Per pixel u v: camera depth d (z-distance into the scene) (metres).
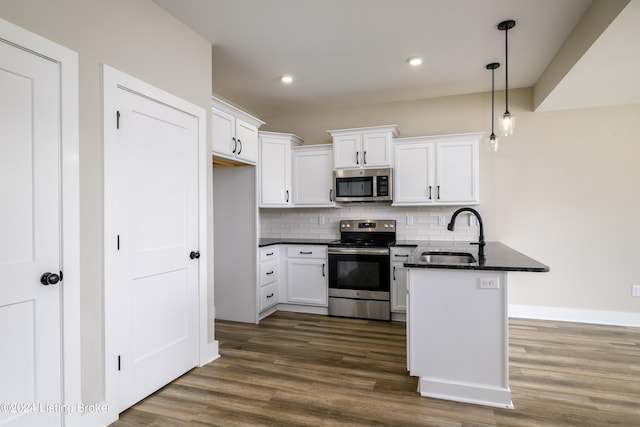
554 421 1.96
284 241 4.29
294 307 4.26
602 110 3.76
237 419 2.00
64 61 1.75
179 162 2.53
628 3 1.92
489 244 3.63
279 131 4.93
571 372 2.56
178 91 2.53
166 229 2.40
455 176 3.88
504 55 3.17
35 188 1.62
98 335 1.92
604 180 3.77
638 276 3.70
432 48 3.04
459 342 2.20
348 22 2.62
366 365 2.70
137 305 2.17
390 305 3.85
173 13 2.46
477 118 4.12
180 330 2.52
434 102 4.27
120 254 2.04
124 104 2.08
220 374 2.56
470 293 2.18
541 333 3.42
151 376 2.27
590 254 3.81
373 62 3.31
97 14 1.93
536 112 3.94
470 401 2.16
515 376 2.50
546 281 3.92
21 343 1.57
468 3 2.38
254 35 2.79
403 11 2.48
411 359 2.28
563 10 2.46
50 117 1.68
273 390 2.32
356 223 4.45
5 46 1.52
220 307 3.92
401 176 4.06
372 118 4.51
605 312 3.76
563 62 2.97
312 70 3.48
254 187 3.78
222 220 3.91
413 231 4.32
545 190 3.92
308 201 4.39
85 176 1.85
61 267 1.73
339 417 2.01
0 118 1.50
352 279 3.97
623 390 2.29
